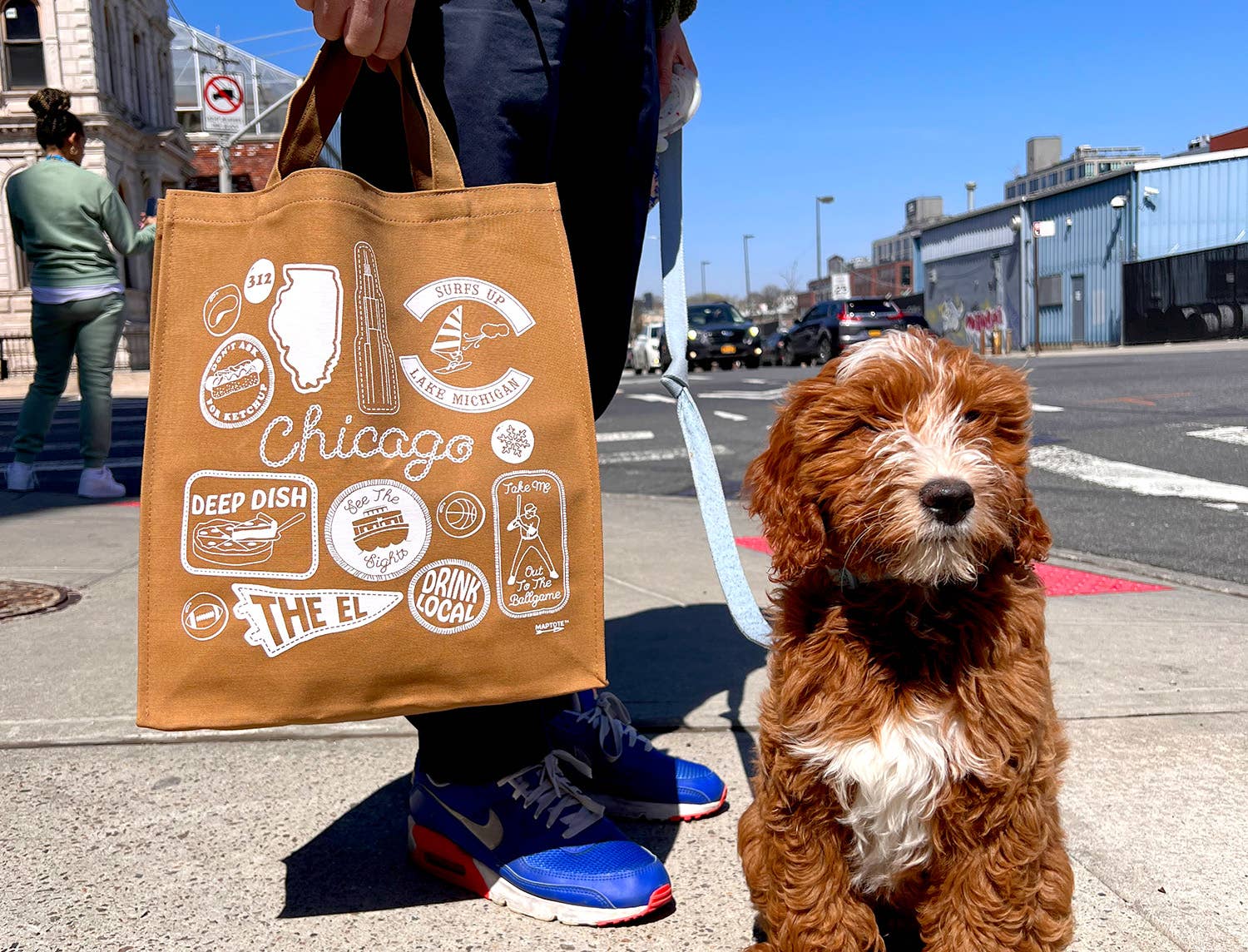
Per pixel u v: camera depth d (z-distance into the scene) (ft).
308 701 6.13
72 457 32.42
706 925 6.93
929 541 5.60
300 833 8.17
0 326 94.63
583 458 6.62
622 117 8.10
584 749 8.55
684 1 9.21
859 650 5.97
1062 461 27.04
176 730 6.05
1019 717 5.77
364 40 6.37
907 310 89.92
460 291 6.44
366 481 6.15
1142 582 16.31
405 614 6.21
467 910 7.12
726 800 8.71
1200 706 10.52
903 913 6.86
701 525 20.85
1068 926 6.03
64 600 14.46
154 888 7.32
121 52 104.78
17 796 8.76
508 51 7.08
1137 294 109.81
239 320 6.12
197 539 6.05
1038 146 274.98
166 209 6.20
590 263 8.48
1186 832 7.98
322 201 6.10
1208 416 33.45
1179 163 110.01
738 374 80.59
